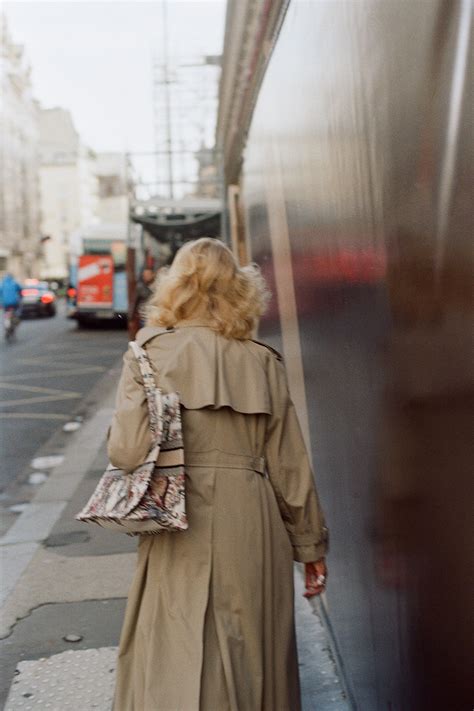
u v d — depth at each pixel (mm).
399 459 2109
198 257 2340
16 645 3721
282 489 2309
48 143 118000
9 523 5777
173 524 2037
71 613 4066
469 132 1469
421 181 1768
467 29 1450
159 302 2375
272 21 4438
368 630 2625
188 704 2006
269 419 2283
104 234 27234
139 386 2156
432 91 1656
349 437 2744
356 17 2287
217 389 2191
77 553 4984
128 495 2057
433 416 1791
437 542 1817
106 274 26719
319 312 3215
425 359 1822
